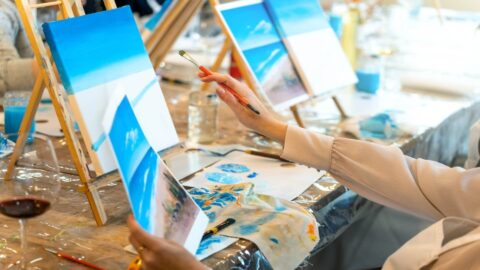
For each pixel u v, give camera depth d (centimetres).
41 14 216
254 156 176
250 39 189
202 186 149
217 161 170
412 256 129
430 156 219
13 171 114
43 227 125
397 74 284
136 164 108
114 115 108
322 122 218
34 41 125
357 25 272
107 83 128
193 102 186
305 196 148
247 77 185
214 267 111
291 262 126
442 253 126
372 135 202
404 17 304
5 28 216
